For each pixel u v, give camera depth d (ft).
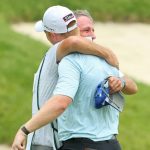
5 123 70.64
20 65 86.12
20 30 125.08
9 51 91.50
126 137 68.44
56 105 35.27
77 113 37.17
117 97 37.99
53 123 37.93
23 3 135.85
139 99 80.43
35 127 35.19
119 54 117.91
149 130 71.05
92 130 37.14
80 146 36.96
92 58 37.70
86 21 39.58
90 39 39.63
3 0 135.33
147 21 141.59
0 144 68.64
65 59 37.27
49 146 38.47
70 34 38.52
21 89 78.95
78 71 37.04
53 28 38.27
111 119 38.01
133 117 74.02
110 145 37.50
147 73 106.63
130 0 144.15
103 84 37.01
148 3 145.07
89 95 37.14
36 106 38.88
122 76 39.14
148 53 119.65
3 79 80.69
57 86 36.40
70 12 38.37
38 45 100.94
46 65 38.45
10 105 74.23
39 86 38.70
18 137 35.19
